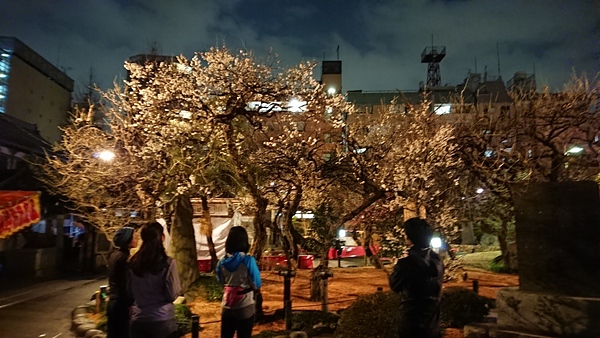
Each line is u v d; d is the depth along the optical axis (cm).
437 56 3966
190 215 1191
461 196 1445
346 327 663
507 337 644
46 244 2131
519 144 1253
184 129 985
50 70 3753
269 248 2069
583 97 1258
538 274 655
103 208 1387
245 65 897
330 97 1013
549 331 619
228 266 527
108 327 566
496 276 1552
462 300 764
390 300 666
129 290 466
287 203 1119
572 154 1398
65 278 1778
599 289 618
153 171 1183
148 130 1005
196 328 654
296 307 1029
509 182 1132
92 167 1222
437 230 1156
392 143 1204
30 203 1228
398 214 1365
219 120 899
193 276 1142
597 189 638
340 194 1586
